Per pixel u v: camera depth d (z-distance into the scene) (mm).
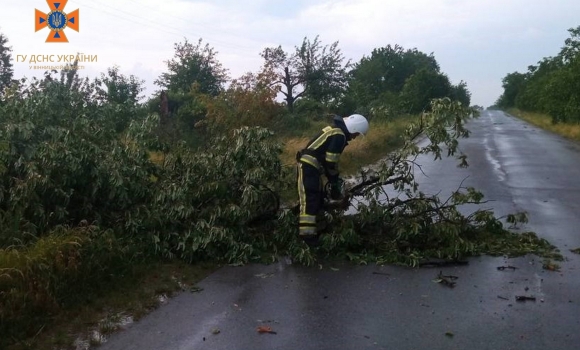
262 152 6695
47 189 5910
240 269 6082
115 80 20500
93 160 6277
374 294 5254
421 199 6703
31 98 7363
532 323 4504
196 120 18828
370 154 16875
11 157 6156
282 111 21859
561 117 31844
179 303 5070
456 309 4840
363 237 6680
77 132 6727
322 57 36500
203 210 6438
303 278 5766
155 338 4324
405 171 6832
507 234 7133
